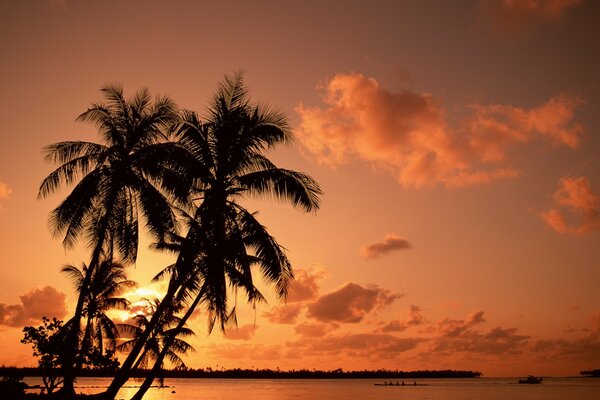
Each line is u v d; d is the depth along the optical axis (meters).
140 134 19.12
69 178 18.48
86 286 17.88
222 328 18.94
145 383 18.59
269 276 18.08
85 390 94.94
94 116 19.27
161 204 18.53
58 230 18.02
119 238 19.25
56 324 22.22
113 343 30.23
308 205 18.64
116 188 18.12
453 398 98.88
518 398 99.19
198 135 18.86
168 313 21.08
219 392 127.44
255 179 18.34
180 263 17.95
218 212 17.89
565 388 178.88
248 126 18.95
